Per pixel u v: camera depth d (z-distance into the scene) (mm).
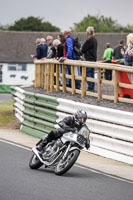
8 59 196750
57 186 24484
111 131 35688
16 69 197375
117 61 58688
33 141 41469
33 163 29188
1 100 96188
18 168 28906
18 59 197250
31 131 45812
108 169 31234
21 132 47406
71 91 46562
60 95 45781
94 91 45812
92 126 37656
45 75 51938
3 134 45406
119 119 35125
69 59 45406
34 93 46906
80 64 43250
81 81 44625
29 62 197250
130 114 34188
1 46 199250
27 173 27531
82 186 24906
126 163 33781
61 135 28469
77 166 31109
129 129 33906
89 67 45406
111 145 35438
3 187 23453
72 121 27906
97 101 41344
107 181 26875
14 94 55469
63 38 46281
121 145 34500
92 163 33062
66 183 25391
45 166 28938
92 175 28422
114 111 35594
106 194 23406
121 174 29812
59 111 42500
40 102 45188
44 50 55406
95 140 37031
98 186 25234
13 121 53688
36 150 28953
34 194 22312
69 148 27469
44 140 28734
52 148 28328
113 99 41094
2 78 196375
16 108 54656
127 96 40531
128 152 33781
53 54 51000
